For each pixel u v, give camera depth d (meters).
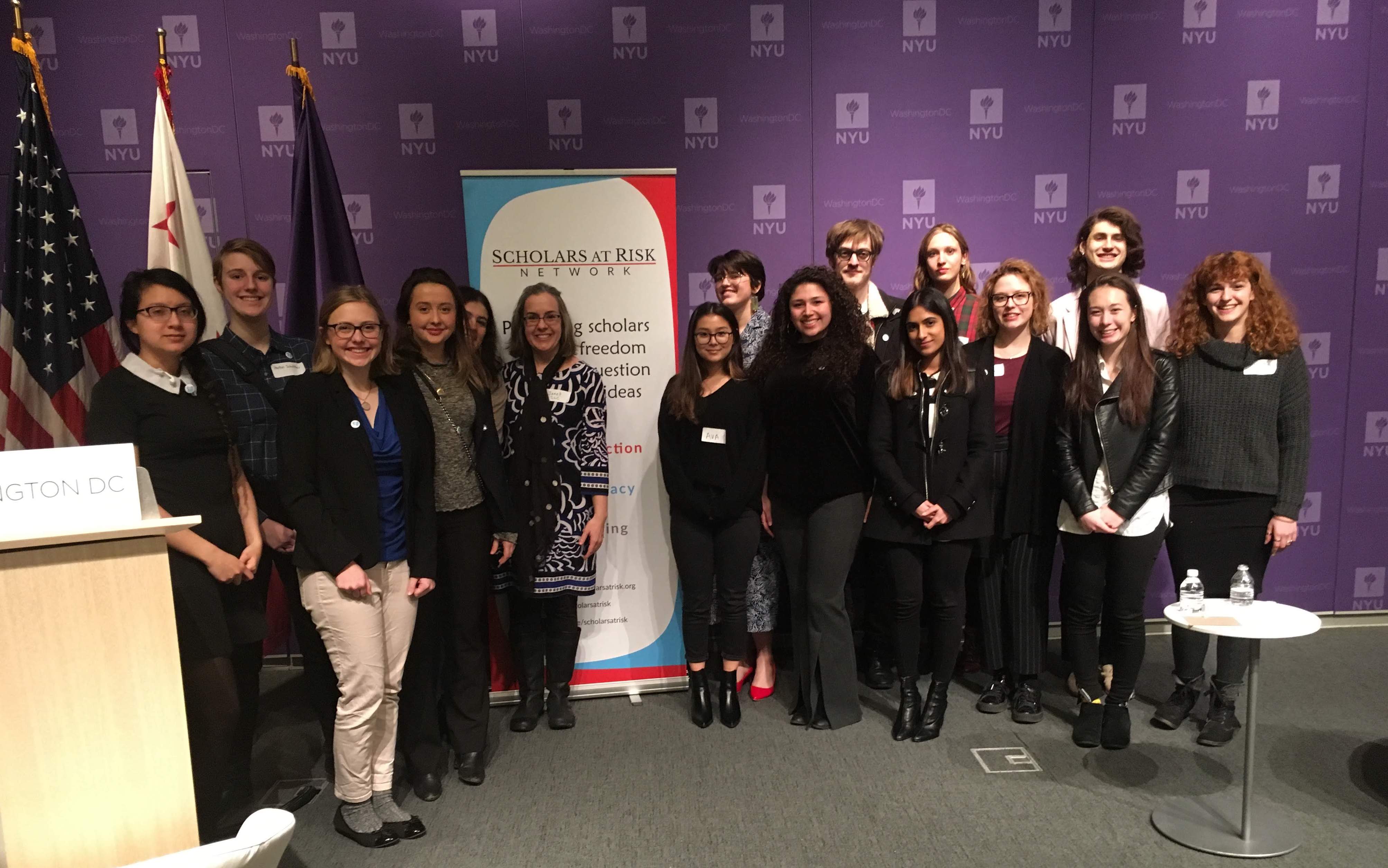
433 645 2.32
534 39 3.27
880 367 2.59
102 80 3.19
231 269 2.32
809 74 3.35
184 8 3.18
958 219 3.46
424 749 2.31
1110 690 2.52
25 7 3.13
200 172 3.27
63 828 1.32
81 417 2.53
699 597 2.73
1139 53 3.40
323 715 2.36
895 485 2.48
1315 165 3.47
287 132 3.27
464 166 3.33
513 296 2.82
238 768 2.33
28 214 2.46
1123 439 2.43
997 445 2.66
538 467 2.61
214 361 2.29
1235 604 1.99
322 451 1.97
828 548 2.58
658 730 2.72
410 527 2.10
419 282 2.30
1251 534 2.47
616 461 2.93
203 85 3.23
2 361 2.42
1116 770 2.37
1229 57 3.41
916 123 3.40
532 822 2.17
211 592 1.93
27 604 1.27
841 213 3.43
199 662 1.90
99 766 1.34
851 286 2.97
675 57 3.31
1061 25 3.38
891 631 2.66
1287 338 2.40
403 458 2.07
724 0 3.29
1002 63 3.39
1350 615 3.64
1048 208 3.47
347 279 3.01
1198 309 2.51
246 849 1.18
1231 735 2.54
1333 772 2.34
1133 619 2.45
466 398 2.39
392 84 3.27
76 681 1.31
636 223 2.84
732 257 2.93
